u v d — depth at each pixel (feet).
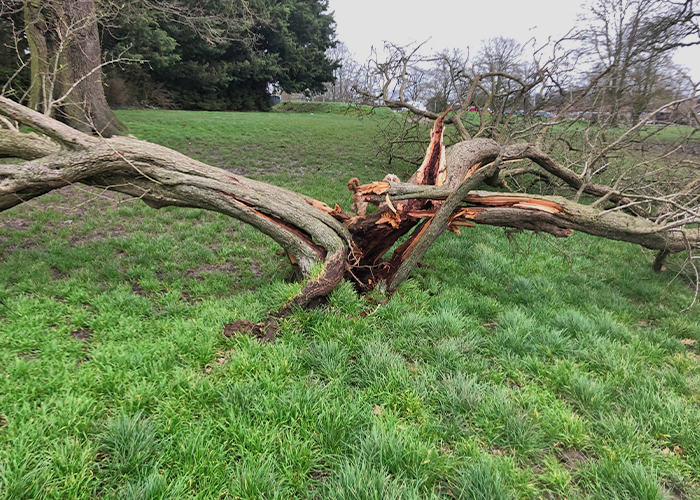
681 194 16.26
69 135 12.40
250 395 8.49
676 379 10.58
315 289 12.68
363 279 15.25
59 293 13.41
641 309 15.85
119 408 8.02
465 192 13.50
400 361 10.23
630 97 25.14
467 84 30.73
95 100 40.09
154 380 8.92
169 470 6.78
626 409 9.32
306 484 6.80
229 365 9.62
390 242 16.10
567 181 25.90
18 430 7.11
